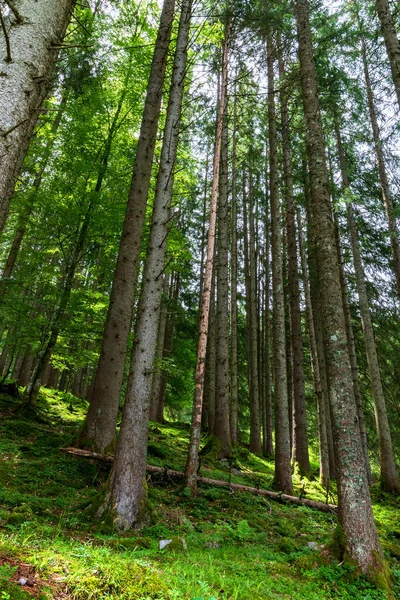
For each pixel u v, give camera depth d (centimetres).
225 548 530
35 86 321
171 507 690
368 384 1758
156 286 674
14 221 1173
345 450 554
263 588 389
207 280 920
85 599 247
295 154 1488
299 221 1786
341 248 1708
